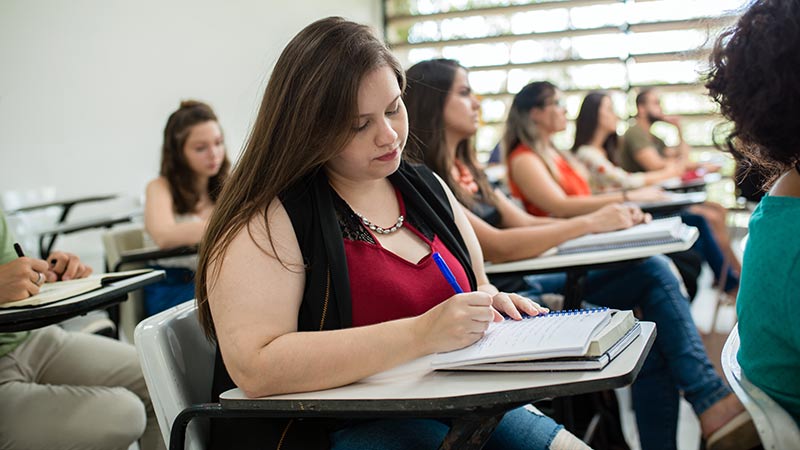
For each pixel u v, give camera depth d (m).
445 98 1.93
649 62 5.28
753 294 0.94
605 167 3.55
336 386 0.94
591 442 2.00
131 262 2.33
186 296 2.34
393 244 1.15
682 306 1.83
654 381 1.82
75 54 4.00
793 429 0.91
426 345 0.93
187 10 4.57
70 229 3.03
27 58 3.81
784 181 0.95
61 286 1.46
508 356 0.85
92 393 1.43
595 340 0.83
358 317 1.08
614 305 1.95
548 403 1.98
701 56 1.06
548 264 1.72
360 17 5.86
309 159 1.05
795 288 0.88
